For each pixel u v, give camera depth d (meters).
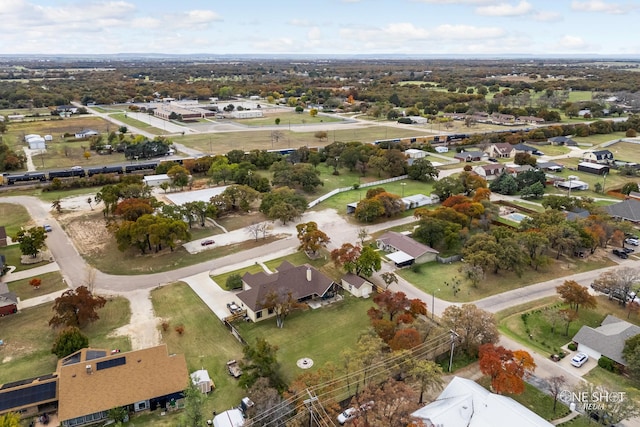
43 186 130.50
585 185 130.38
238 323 65.19
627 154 170.38
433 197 117.75
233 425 44.38
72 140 189.12
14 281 77.31
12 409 46.25
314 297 71.88
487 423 42.53
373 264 74.25
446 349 56.22
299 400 45.56
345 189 128.88
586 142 189.88
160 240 84.50
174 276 79.38
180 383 49.59
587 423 46.06
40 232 84.88
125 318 66.31
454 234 85.94
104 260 85.25
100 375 48.66
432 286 75.69
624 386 51.12
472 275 73.50
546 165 148.62
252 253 88.44
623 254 86.19
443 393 47.38
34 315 67.19
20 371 54.75
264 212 106.19
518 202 119.44
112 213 102.94
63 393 46.91
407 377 50.03
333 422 45.28
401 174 142.38
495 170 141.75
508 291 74.00
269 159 150.25
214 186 128.88
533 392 50.69
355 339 61.09
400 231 99.38
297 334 62.38
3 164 142.62
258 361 49.97
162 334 62.41
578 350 58.44
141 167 146.62
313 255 87.62
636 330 57.62
